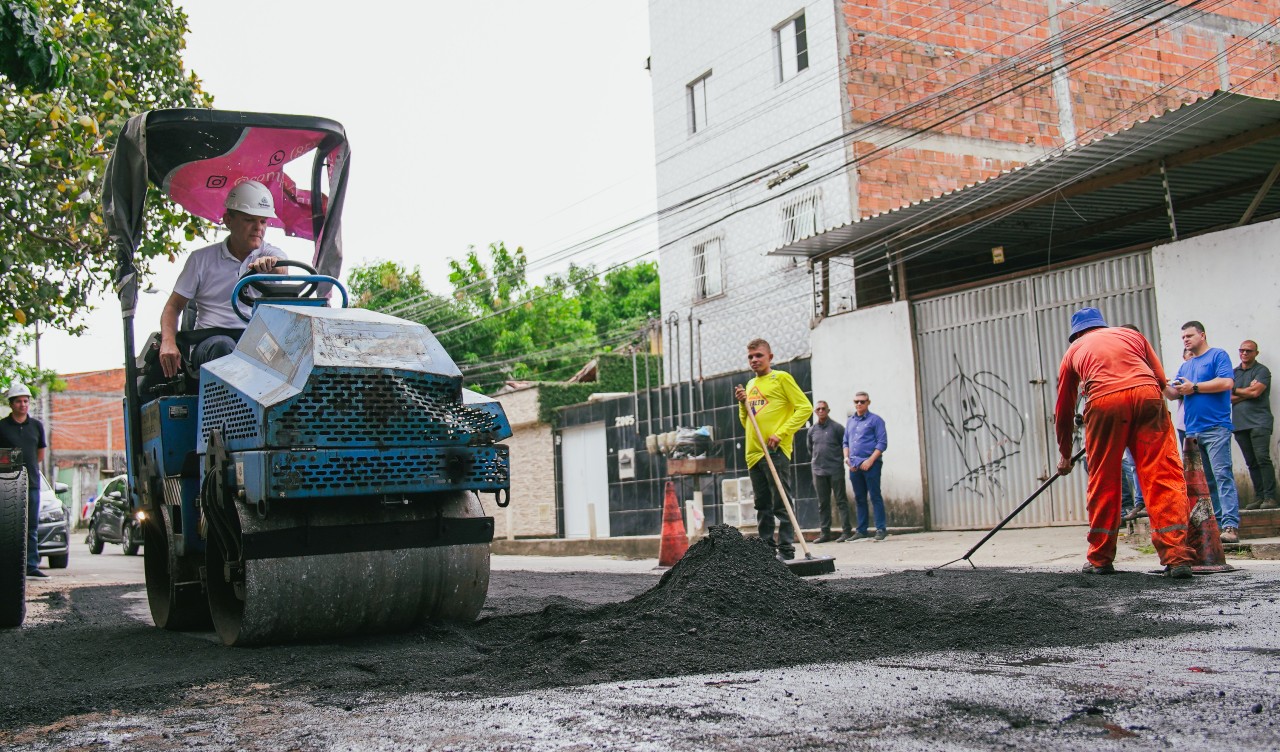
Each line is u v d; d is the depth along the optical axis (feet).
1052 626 14.66
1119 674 11.16
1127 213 45.27
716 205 71.56
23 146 35.40
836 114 61.41
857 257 53.52
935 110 63.21
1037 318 42.91
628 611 17.11
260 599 15.31
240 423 15.60
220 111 20.51
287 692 12.44
